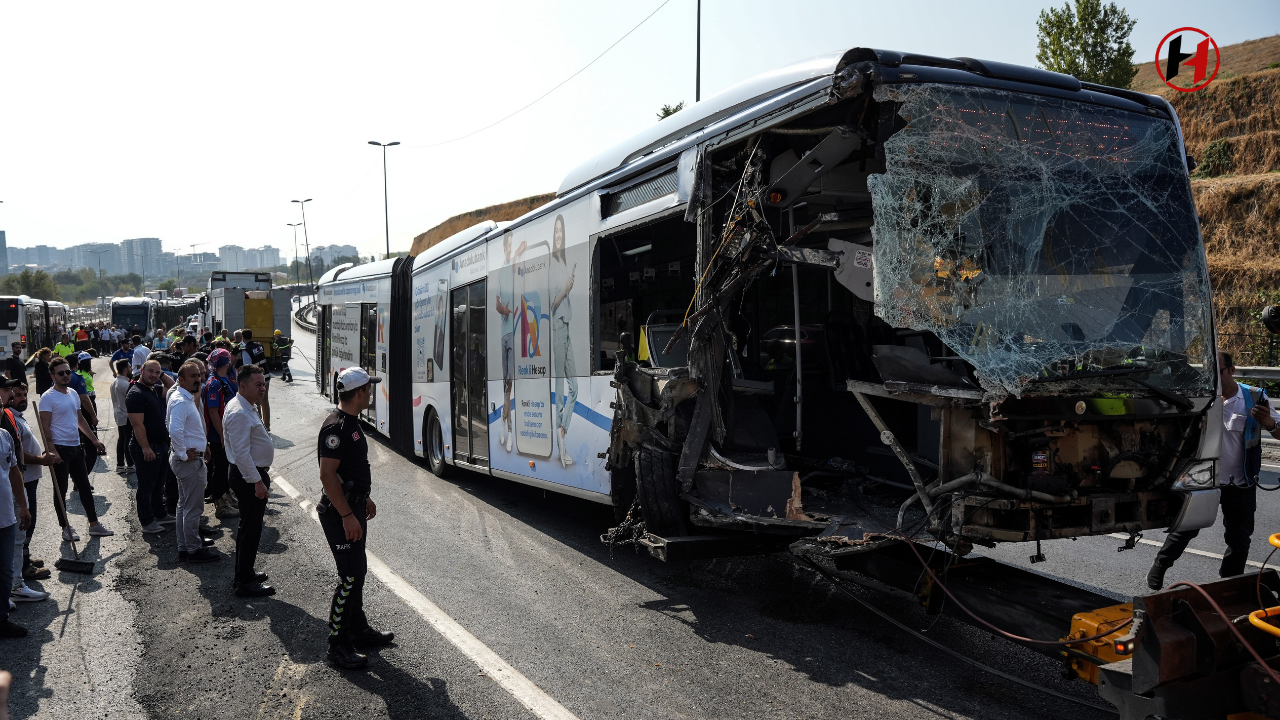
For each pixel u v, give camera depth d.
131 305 49.75
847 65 4.40
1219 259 20.42
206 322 35.28
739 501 5.31
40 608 5.88
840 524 4.95
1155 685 3.10
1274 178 21.55
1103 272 4.58
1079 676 3.85
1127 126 4.88
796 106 4.66
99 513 8.97
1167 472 4.53
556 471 7.61
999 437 4.17
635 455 6.00
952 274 4.29
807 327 6.77
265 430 6.26
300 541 7.67
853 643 5.01
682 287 7.24
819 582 6.26
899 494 5.61
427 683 4.51
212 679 4.62
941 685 4.38
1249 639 3.19
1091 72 23.67
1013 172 4.52
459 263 10.48
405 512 8.96
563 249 7.45
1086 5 23.81
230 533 8.15
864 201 5.61
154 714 4.21
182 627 5.45
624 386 6.14
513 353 8.62
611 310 7.05
